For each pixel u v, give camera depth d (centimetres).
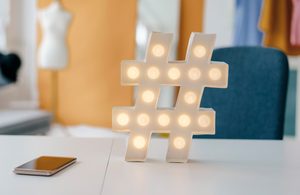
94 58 313
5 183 71
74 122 318
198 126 91
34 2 323
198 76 91
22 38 323
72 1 313
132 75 89
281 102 154
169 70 90
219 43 310
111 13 310
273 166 90
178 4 307
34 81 326
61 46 271
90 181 73
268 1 301
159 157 96
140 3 308
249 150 108
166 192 68
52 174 77
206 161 93
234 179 78
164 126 91
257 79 157
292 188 72
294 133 310
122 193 67
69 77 317
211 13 310
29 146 106
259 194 68
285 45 303
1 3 309
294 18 302
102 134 290
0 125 206
